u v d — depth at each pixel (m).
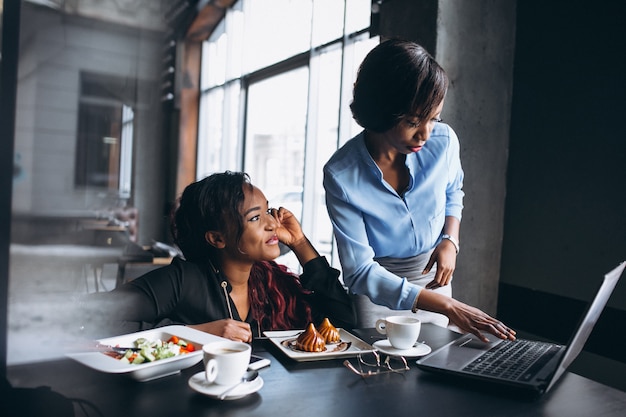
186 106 5.19
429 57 1.29
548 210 2.46
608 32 2.18
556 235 2.41
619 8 2.13
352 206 1.55
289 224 1.60
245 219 1.34
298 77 4.24
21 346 0.42
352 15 3.41
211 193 1.35
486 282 2.69
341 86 3.47
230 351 0.91
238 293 1.43
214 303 1.38
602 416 0.86
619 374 2.08
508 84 2.70
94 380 0.89
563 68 2.40
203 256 1.43
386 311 1.75
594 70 2.24
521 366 1.03
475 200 2.63
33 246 0.32
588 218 2.26
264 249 1.37
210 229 1.35
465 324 1.24
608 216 2.17
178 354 0.98
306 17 4.01
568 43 2.38
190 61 5.16
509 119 2.71
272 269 1.55
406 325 1.12
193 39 5.15
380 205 1.54
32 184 0.31
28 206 0.31
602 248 2.19
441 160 1.57
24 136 0.30
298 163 4.20
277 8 4.50
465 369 1.00
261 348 1.17
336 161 1.58
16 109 0.30
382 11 2.86
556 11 2.45
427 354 1.14
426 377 1.01
